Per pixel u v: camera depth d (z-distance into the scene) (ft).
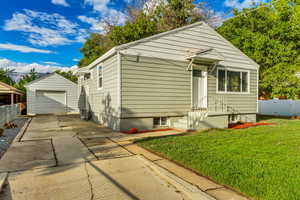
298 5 39.06
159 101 26.48
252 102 35.65
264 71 43.55
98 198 8.20
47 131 24.57
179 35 27.99
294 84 39.68
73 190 8.90
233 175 10.10
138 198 8.24
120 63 23.82
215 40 31.35
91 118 38.93
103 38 81.15
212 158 12.87
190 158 12.93
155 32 63.31
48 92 54.03
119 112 23.79
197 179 9.95
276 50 40.24
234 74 33.50
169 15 66.64
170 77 27.22
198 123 25.85
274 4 42.50
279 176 9.84
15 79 85.87
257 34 44.24
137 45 24.90
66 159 13.26
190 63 28.07
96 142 18.45
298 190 8.32
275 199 7.68
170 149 15.25
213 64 30.53
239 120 33.81
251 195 8.13
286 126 28.07
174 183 9.56
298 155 13.48
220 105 31.58
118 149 15.94
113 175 10.67
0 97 53.98
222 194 8.36
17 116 44.86
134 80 24.71
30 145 17.12
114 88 25.68
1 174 10.55
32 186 9.25
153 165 11.97
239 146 16.14
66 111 56.18
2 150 15.43
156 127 26.73
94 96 36.83
